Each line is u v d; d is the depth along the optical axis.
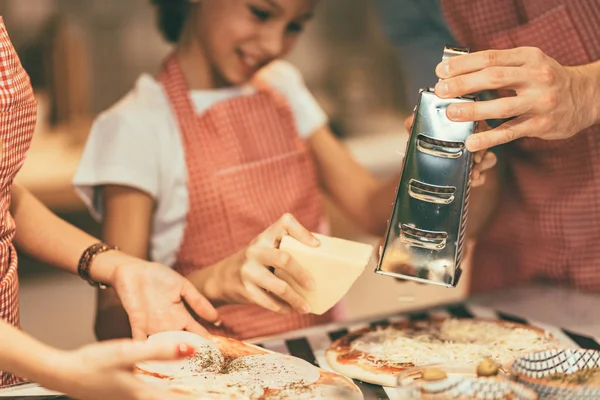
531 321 1.43
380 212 2.04
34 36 3.18
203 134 1.93
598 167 1.64
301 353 1.30
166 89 1.94
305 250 1.20
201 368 1.13
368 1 3.73
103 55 3.30
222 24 1.95
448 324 1.39
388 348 1.28
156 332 1.28
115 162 1.85
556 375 1.04
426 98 1.09
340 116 3.75
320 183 2.19
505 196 1.84
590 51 1.60
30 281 3.08
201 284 1.38
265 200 1.97
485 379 0.95
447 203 1.08
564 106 1.16
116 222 1.85
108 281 1.34
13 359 0.88
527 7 1.65
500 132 1.09
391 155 3.56
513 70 1.10
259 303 1.27
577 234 1.69
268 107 2.04
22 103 1.23
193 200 1.91
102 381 0.86
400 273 1.13
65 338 2.88
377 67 3.82
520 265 1.83
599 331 1.38
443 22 1.87
